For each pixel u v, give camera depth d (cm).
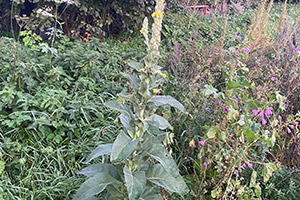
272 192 278
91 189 192
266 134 245
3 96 312
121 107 190
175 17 720
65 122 314
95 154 203
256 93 307
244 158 232
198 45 563
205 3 1002
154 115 198
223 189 263
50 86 367
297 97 377
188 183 272
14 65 339
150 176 204
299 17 628
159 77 199
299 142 317
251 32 512
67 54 412
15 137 306
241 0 1145
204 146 258
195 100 317
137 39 612
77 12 560
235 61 321
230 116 232
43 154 295
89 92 372
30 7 593
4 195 245
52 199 250
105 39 599
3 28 596
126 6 586
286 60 421
